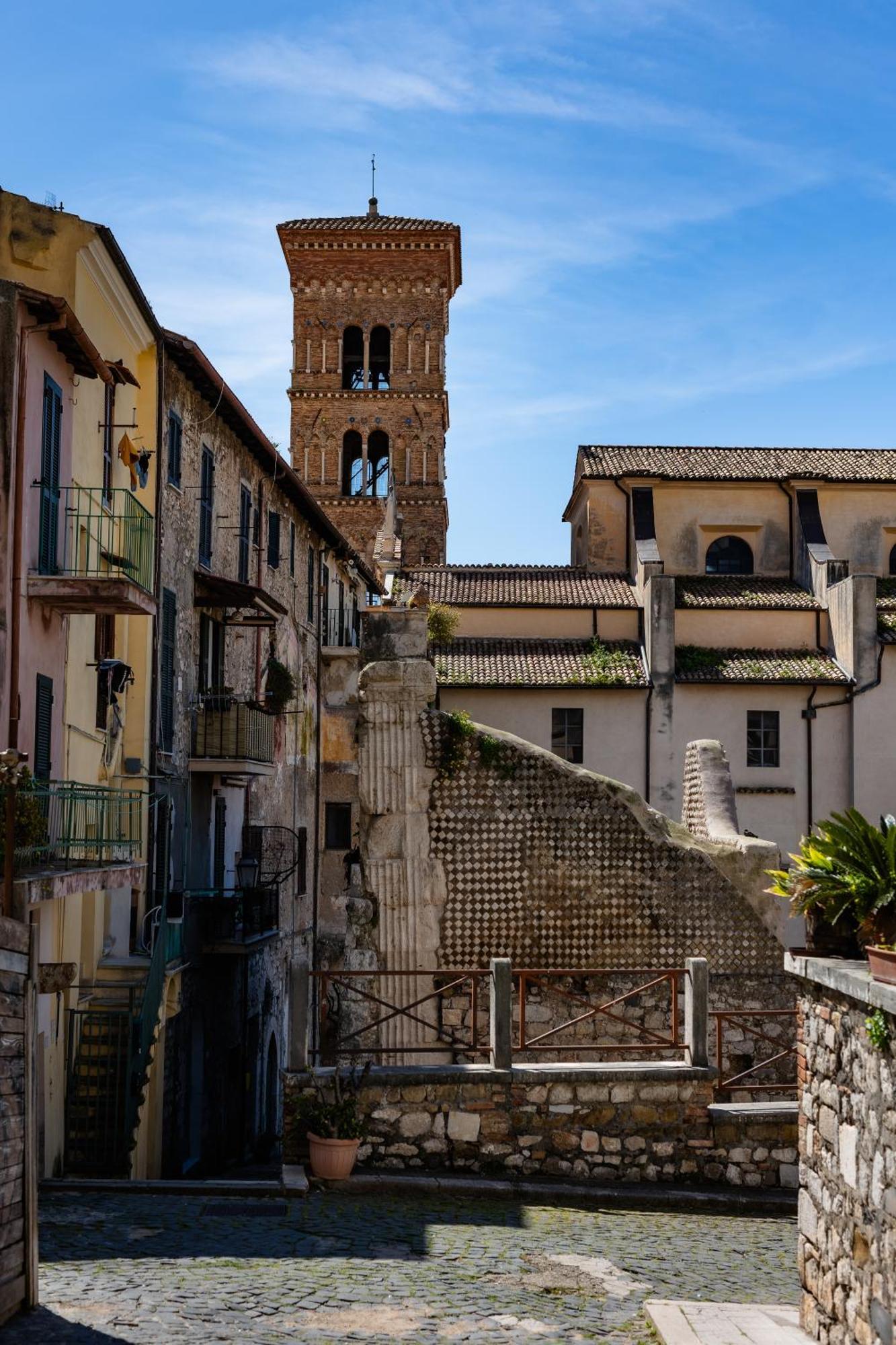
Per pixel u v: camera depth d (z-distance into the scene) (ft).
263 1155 119.75
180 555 95.35
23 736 62.75
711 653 141.18
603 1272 42.39
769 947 68.49
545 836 69.92
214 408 103.60
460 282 247.91
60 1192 52.95
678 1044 57.77
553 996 67.67
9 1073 33.76
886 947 31.65
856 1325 31.58
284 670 118.52
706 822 80.69
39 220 72.23
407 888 69.72
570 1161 55.21
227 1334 33.42
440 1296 38.60
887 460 161.38
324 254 226.79
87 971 77.20
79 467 73.92
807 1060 36.06
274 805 124.57
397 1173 54.60
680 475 153.99
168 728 91.56
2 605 60.75
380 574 82.74
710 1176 55.42
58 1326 33.32
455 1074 55.26
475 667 138.00
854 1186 32.07
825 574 143.84
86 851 65.82
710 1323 35.60
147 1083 79.97
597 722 136.26
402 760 70.64
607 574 153.58
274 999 123.54
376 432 228.43
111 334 81.05
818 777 136.46
